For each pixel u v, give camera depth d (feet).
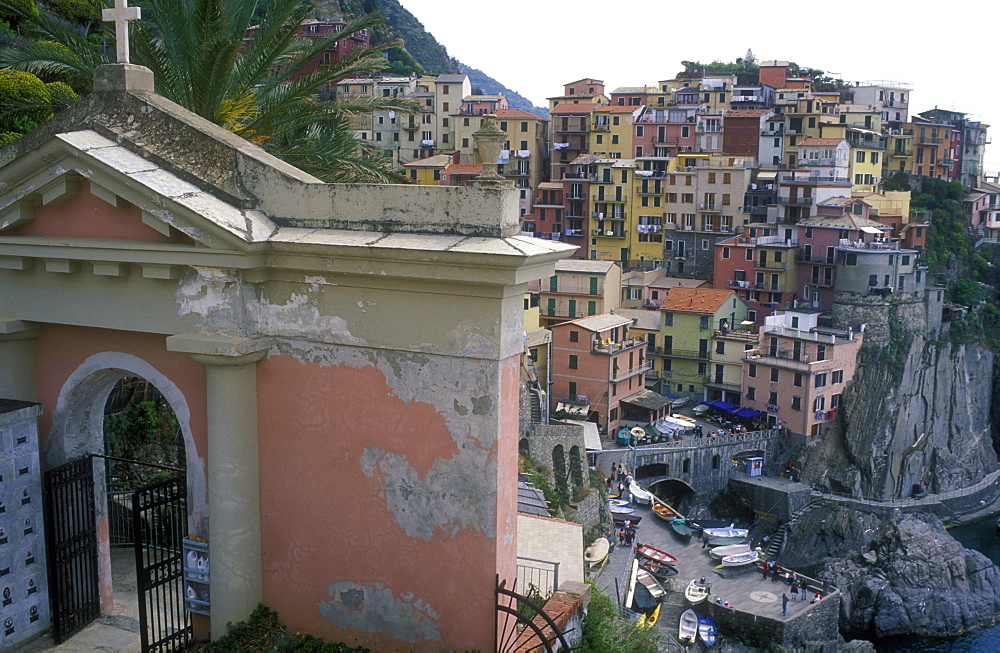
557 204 357.41
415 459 34.88
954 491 254.88
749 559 181.88
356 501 36.35
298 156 71.67
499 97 387.75
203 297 36.73
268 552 38.63
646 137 355.77
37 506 41.34
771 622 158.40
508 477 34.60
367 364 35.35
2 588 39.91
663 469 228.84
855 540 217.56
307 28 363.76
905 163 364.38
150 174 36.14
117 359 40.34
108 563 45.37
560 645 42.16
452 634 35.01
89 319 39.34
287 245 34.71
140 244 36.42
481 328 32.86
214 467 37.32
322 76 71.36
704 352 270.46
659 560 176.65
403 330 34.32
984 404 282.97
